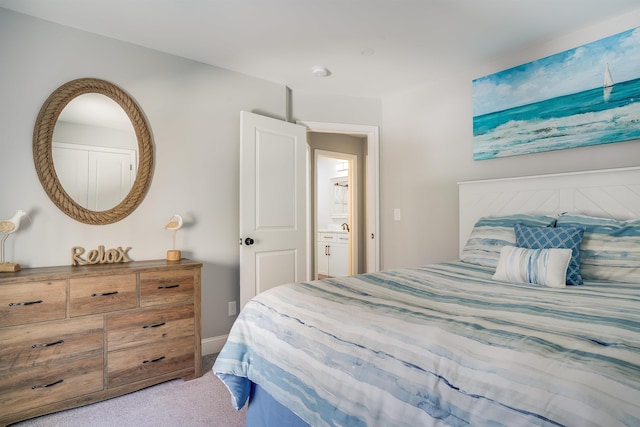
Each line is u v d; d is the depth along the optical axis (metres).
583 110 2.42
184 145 2.83
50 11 2.19
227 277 3.04
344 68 3.06
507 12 2.23
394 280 1.83
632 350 0.83
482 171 3.00
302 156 3.42
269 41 2.59
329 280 1.83
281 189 3.24
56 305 1.96
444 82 3.29
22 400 1.85
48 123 2.26
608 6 2.17
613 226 1.95
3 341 1.82
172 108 2.77
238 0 2.08
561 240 1.94
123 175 2.54
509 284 1.77
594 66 2.38
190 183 2.85
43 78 2.27
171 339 2.33
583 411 0.66
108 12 2.21
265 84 3.28
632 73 2.23
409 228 3.57
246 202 2.97
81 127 2.40
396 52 2.77
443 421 0.81
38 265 2.24
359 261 5.68
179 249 2.79
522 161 2.75
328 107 3.65
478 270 2.16
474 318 1.10
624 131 2.25
